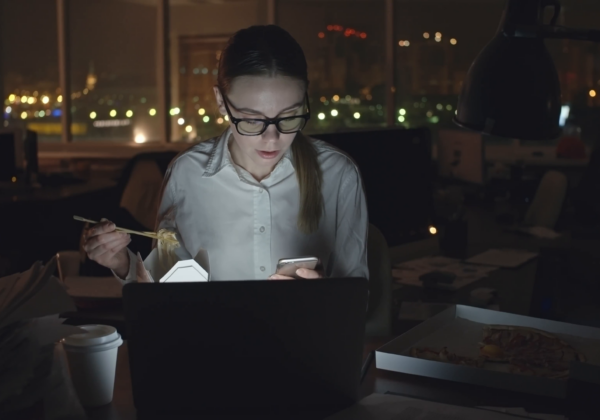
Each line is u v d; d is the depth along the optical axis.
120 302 1.83
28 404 0.96
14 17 6.63
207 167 1.62
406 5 5.90
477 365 1.25
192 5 6.40
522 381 1.18
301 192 1.58
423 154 2.90
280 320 1.07
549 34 1.40
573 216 3.71
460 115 1.50
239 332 1.07
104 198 5.07
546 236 3.39
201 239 1.64
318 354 1.09
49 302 0.98
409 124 6.04
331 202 1.64
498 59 1.44
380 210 2.68
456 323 1.47
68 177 5.37
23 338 0.96
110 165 6.37
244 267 1.64
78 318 1.73
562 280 2.44
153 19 6.49
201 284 1.05
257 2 6.26
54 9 6.55
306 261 1.34
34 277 1.04
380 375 1.29
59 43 6.48
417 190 2.88
